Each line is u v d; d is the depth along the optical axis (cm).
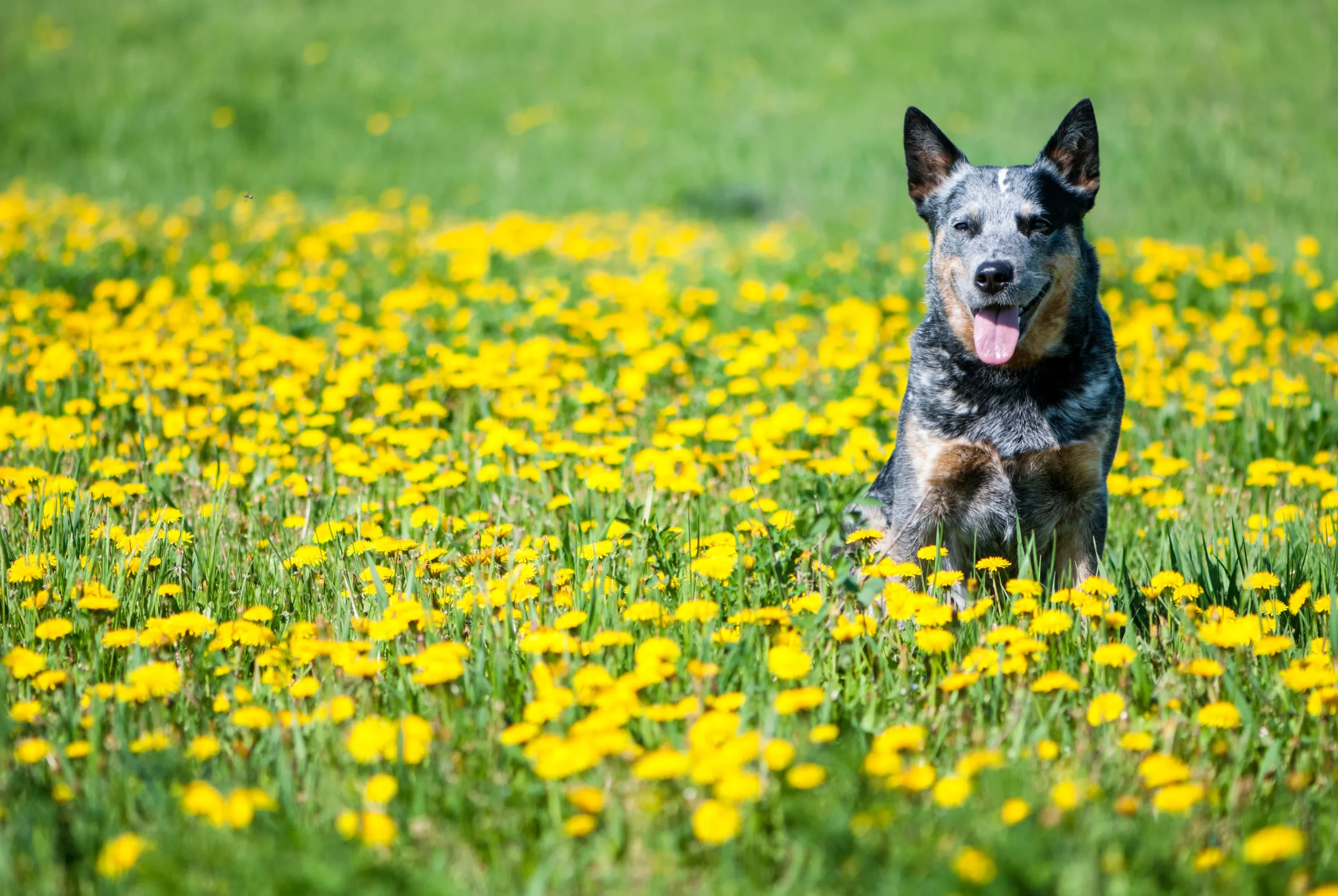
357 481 555
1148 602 395
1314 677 306
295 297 835
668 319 776
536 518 496
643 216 1415
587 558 410
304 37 2523
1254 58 2083
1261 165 1461
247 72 2286
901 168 1709
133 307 879
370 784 266
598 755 270
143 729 314
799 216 1559
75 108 1991
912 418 484
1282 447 610
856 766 267
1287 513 482
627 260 1130
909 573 395
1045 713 329
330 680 337
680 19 2747
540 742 272
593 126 2106
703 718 278
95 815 267
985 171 491
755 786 248
